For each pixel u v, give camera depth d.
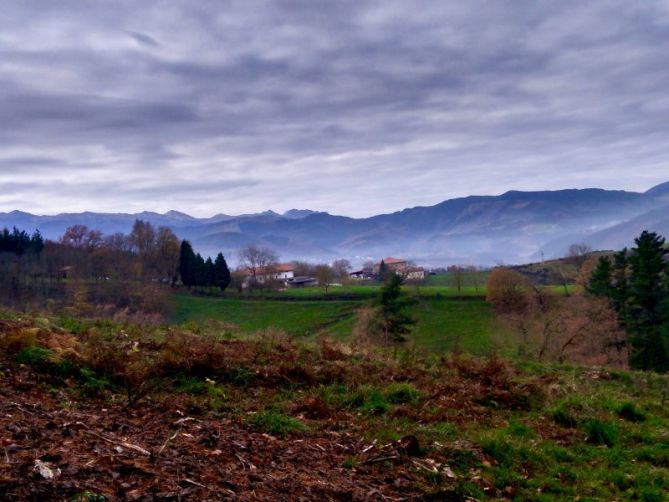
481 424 8.69
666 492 6.69
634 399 11.78
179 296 67.81
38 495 3.63
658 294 34.00
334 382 10.00
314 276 100.31
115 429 5.74
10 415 5.48
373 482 5.81
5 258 52.34
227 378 9.34
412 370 11.59
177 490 4.20
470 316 51.97
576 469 7.18
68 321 12.38
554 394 10.76
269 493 4.77
